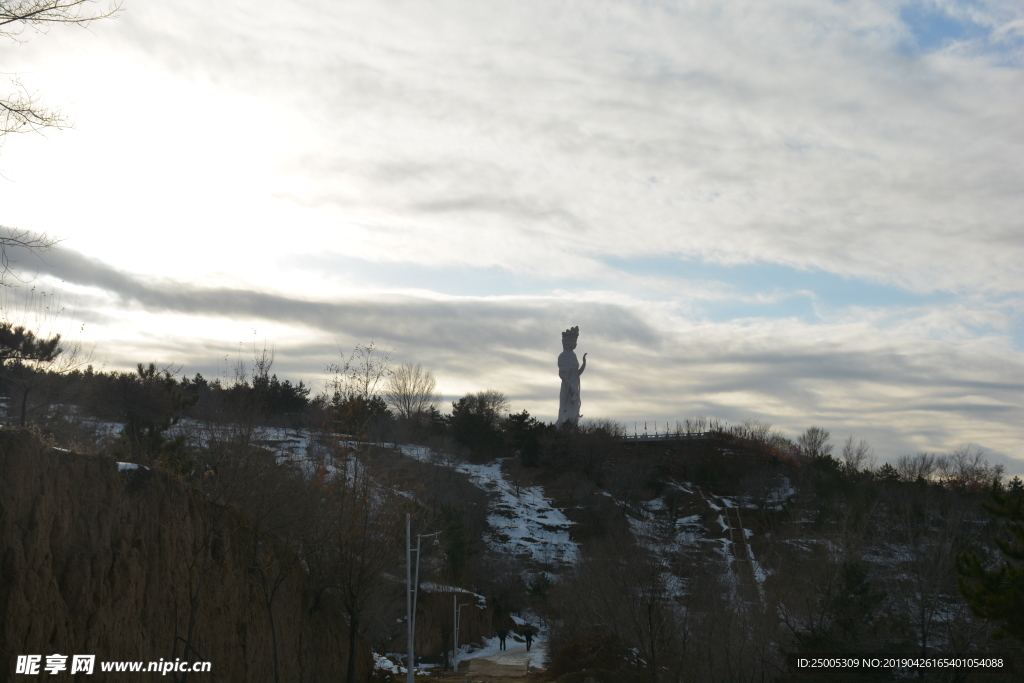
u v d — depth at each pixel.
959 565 21.12
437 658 53.69
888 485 78.06
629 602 39.38
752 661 35.31
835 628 34.09
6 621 15.99
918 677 31.56
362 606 31.39
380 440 85.69
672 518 83.38
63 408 39.91
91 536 18.89
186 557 22.25
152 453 31.44
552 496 96.38
